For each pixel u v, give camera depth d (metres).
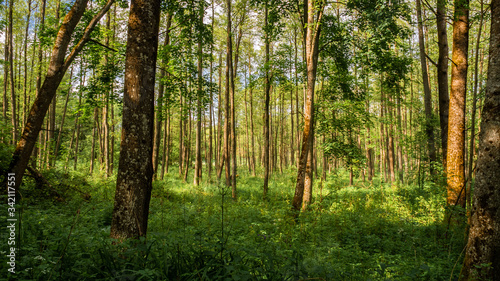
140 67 4.01
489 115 3.50
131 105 3.95
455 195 7.31
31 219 4.35
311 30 9.98
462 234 6.27
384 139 22.28
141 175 3.89
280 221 7.42
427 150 13.12
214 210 9.23
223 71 25.75
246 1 16.81
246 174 31.88
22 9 17.45
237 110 33.78
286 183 21.16
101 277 2.91
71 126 31.50
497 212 3.34
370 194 13.84
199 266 3.14
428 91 12.99
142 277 2.64
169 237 3.68
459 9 7.21
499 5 3.52
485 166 3.47
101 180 13.25
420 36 12.95
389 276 4.18
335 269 3.86
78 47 7.01
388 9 7.52
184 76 11.55
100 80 10.39
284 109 33.72
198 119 18.06
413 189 15.09
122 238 3.65
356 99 12.45
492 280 3.28
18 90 19.59
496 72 3.48
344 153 11.97
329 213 8.91
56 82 6.75
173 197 11.86
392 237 6.78
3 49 19.02
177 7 9.43
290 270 3.18
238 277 2.62
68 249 3.18
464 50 7.41
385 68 9.82
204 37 10.73
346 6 9.16
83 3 6.96
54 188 8.27
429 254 5.63
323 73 12.66
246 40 25.27
